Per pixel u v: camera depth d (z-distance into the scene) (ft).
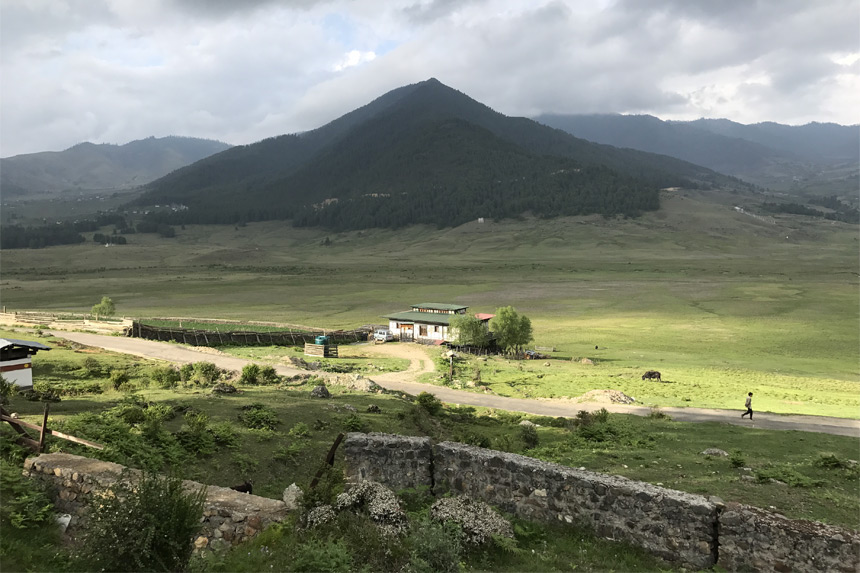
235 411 99.25
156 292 580.71
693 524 42.96
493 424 130.31
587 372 229.25
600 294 562.25
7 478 41.81
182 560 32.35
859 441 115.44
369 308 467.52
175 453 67.10
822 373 238.48
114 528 31.86
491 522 44.01
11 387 103.40
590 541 45.98
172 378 140.77
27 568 32.45
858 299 499.92
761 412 152.66
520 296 552.82
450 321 305.53
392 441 59.11
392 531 39.91
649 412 151.53
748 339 328.90
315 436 88.48
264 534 37.22
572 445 102.37
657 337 338.13
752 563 40.73
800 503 60.29
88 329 282.56
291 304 491.31
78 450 55.93
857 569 37.81
